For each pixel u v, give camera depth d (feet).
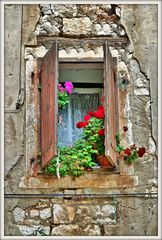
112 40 23.53
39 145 22.80
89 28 23.59
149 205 22.53
